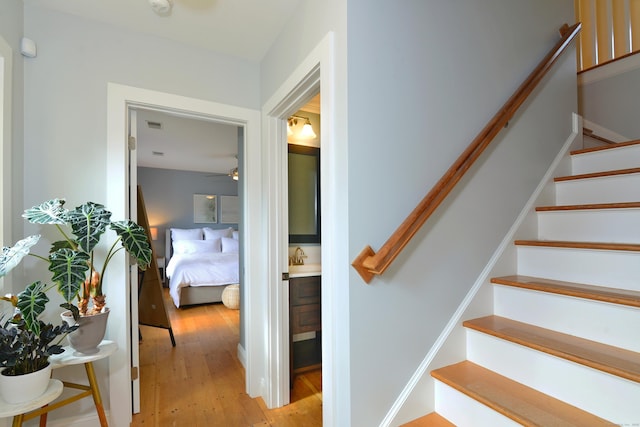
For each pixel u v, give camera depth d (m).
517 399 1.20
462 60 1.63
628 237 1.55
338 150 1.32
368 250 1.28
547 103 2.06
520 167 1.88
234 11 1.78
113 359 1.80
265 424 1.91
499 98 1.78
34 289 1.29
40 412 1.34
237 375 2.54
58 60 1.75
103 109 1.85
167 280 6.39
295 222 2.74
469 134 1.64
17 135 1.60
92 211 1.53
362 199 1.29
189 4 1.72
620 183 1.75
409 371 1.40
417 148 1.45
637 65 2.52
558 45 2.00
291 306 2.33
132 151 2.06
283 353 2.14
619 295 1.24
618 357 1.12
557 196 2.04
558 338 1.32
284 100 1.89
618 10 2.74
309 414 2.02
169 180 6.88
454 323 1.53
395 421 1.34
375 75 1.34
